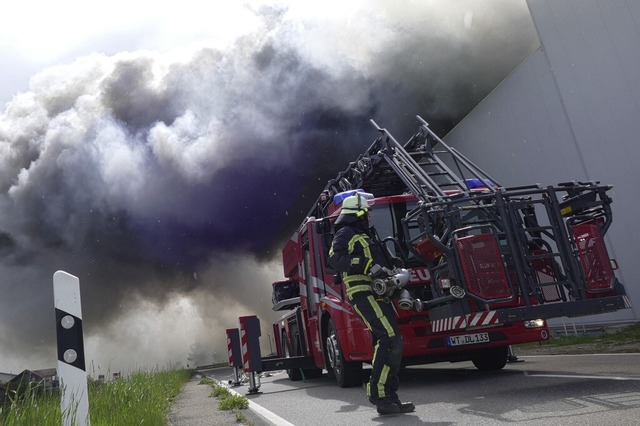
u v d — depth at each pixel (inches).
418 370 393.7
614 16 524.1
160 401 270.1
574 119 588.7
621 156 528.4
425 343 254.8
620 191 532.1
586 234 210.8
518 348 482.0
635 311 518.9
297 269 418.0
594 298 206.7
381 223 284.4
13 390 132.3
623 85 520.7
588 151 571.8
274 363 365.4
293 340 418.6
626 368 237.5
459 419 166.1
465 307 209.0
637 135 508.4
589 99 564.7
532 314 201.0
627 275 527.8
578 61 576.4
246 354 362.0
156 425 189.6
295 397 297.9
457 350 258.5
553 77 617.3
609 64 535.5
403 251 274.5
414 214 225.6
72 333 124.2
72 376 122.5
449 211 218.1
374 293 191.2
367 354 267.0
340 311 291.6
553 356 362.3
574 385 204.4
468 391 232.1
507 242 211.8
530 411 164.1
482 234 209.3
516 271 209.3
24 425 122.0
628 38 510.9
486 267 206.4
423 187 269.6
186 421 230.2
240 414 230.1
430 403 208.8
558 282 210.5
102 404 196.9
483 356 318.7
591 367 260.2
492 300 203.8
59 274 125.6
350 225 198.2
